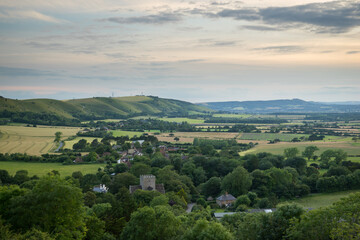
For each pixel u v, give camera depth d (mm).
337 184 176000
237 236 77500
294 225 67750
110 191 169000
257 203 152375
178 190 169500
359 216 66688
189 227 84750
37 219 65562
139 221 79312
